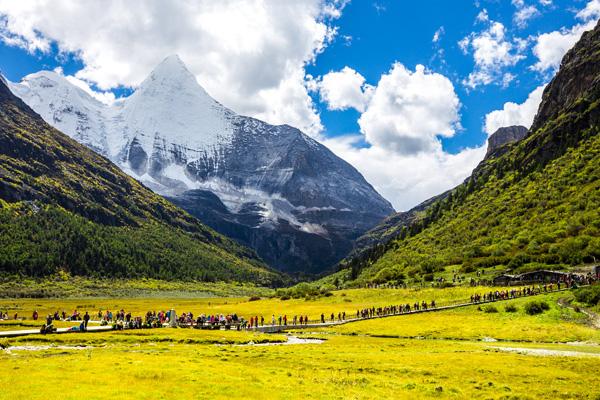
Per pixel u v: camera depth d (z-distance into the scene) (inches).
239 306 7116.1
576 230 6953.7
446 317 4030.5
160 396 1373.0
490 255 7381.9
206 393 1443.2
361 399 1485.0
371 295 6501.0
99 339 2910.9
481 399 1555.1
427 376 1908.2
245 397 1423.5
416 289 6220.5
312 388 1589.6
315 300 7032.5
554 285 4495.6
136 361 1921.8
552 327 3262.8
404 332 3582.7
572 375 1884.8
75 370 1688.0
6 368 1692.9
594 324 3240.7
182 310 6737.2
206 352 2456.9
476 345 2871.6
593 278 4439.0
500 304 4060.0
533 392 1640.0
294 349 2723.9
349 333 3737.7
